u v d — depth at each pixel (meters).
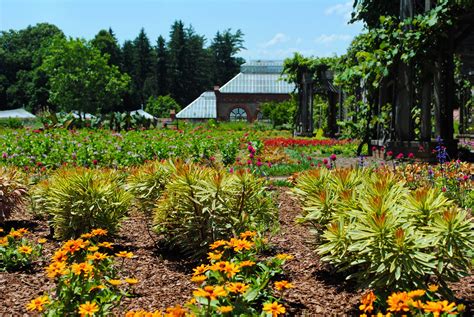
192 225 4.73
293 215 6.48
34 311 3.62
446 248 3.25
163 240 5.39
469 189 7.12
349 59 16.39
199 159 13.30
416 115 12.79
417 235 3.34
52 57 61.69
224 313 2.76
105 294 3.05
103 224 5.21
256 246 4.46
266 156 13.83
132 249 5.22
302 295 3.88
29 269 4.56
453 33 11.86
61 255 3.20
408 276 3.27
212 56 102.69
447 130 12.16
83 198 5.20
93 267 3.09
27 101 84.50
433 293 3.21
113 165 12.54
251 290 3.11
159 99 85.12
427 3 11.70
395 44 12.29
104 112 74.44
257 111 56.53
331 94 26.97
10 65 89.06
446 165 8.93
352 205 3.90
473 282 4.04
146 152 13.46
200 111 58.50
